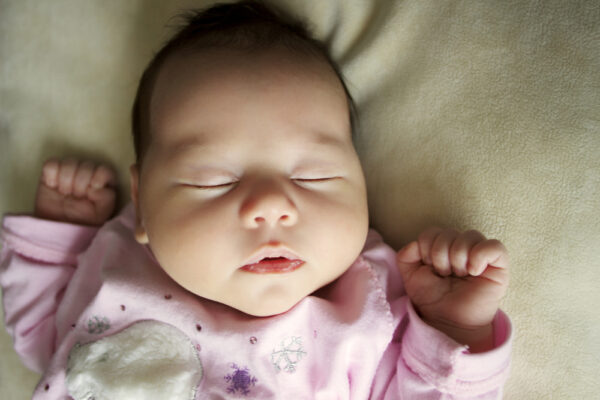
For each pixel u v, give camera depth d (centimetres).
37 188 45
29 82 45
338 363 37
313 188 36
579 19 37
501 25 38
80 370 38
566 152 36
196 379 38
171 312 39
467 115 39
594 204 36
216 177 36
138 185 39
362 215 38
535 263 37
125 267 41
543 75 37
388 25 41
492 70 38
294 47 38
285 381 38
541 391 37
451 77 39
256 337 37
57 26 45
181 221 36
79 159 45
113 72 45
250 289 36
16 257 43
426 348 36
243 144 36
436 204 39
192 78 37
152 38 44
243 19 40
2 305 44
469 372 35
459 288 37
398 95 41
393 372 39
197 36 39
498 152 38
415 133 40
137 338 38
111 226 43
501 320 36
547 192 37
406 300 39
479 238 36
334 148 37
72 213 44
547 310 37
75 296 41
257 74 36
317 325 38
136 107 41
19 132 46
